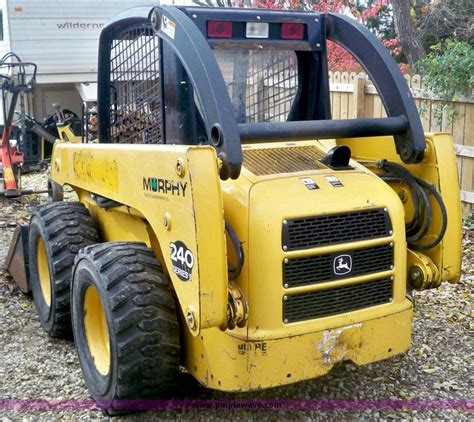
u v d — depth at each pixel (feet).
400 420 12.90
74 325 13.66
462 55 26.78
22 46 43.52
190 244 10.28
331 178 12.07
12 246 19.27
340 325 11.60
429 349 15.92
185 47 11.10
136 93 13.55
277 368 11.16
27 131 40.01
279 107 13.69
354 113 29.50
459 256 13.16
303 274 11.34
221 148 10.56
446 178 12.85
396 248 12.24
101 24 45.19
